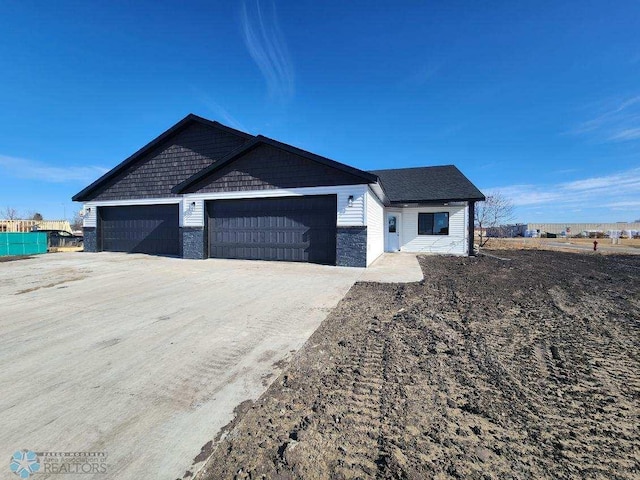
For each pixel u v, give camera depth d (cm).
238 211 1128
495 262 1170
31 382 284
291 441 204
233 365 319
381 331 416
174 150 1320
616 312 519
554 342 385
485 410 240
